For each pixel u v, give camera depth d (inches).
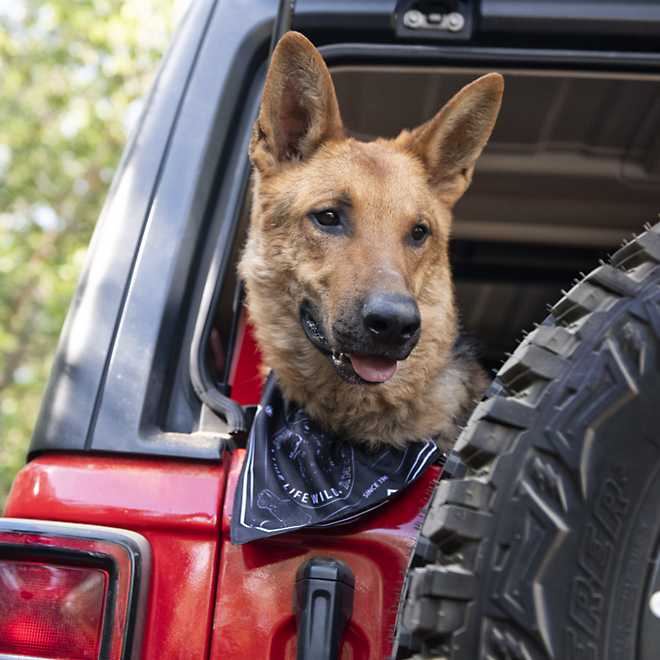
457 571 66.7
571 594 66.1
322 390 116.1
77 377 88.3
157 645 79.5
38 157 761.0
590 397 69.3
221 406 89.4
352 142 134.0
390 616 80.4
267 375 132.0
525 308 193.6
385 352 109.8
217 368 123.1
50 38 762.8
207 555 80.9
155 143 100.3
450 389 121.0
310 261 124.1
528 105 137.2
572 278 182.4
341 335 112.9
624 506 67.9
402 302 109.8
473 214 169.3
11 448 771.4
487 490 68.2
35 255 768.3
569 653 65.2
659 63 111.0
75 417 86.3
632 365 69.7
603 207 162.4
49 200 778.2
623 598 66.7
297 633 76.9
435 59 113.0
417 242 129.0
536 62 112.6
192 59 105.1
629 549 67.5
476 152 133.0
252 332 136.0
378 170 128.8
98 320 91.0
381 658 79.6
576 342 71.4
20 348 805.2
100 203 784.9
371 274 116.1
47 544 77.6
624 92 131.0
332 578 76.5
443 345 123.3
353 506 82.7
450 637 66.0
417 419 115.9
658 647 66.1
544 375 70.7
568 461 67.9
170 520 81.1
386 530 82.8
